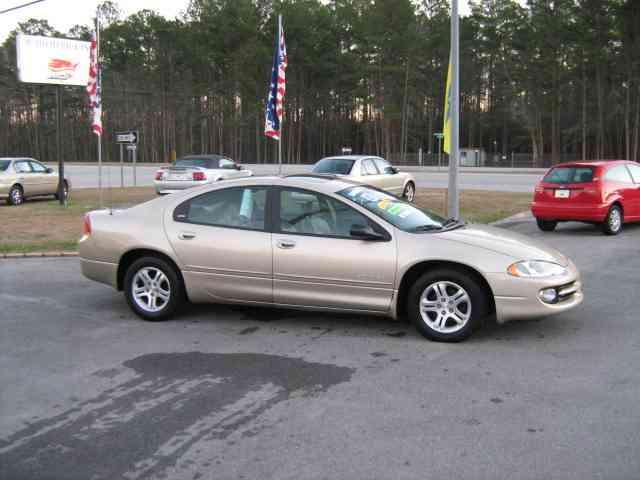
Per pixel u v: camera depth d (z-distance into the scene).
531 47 66.31
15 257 10.70
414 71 69.94
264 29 76.81
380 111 73.12
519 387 4.78
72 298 7.89
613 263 9.98
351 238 6.14
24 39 19.20
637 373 5.07
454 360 5.43
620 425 4.07
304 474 3.49
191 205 6.74
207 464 3.62
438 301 5.96
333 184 6.52
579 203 12.91
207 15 79.56
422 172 50.97
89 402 4.57
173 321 6.80
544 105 70.62
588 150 79.69
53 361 5.50
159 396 4.68
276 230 6.35
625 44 59.44
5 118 98.62
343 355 5.59
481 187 28.73
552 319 6.75
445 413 4.30
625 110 65.94
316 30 76.88
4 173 18.75
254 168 53.69
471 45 75.25
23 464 3.65
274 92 15.78
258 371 5.20
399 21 67.94
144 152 93.56
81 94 91.12
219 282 6.53
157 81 85.56
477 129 90.31
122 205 18.97
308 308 6.34
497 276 5.75
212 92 82.75
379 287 6.02
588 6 59.06
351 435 3.98
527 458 3.64
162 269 6.72
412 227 6.22
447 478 3.43
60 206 18.69
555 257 6.13
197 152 95.00
